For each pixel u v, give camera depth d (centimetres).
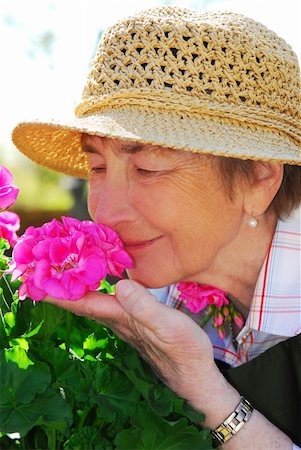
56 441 150
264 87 181
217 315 201
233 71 177
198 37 176
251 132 177
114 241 157
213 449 150
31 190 1195
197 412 156
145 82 175
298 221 195
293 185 192
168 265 179
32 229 154
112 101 178
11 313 169
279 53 187
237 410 161
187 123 173
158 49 176
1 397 141
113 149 173
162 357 159
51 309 163
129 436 143
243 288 198
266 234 192
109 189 175
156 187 173
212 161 175
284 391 175
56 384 150
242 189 181
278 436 163
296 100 191
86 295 156
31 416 139
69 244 147
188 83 174
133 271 180
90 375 151
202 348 156
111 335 174
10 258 190
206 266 183
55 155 223
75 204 754
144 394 147
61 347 169
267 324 191
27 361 146
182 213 175
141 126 170
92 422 157
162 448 144
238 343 204
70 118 185
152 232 176
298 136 188
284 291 192
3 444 148
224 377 171
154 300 153
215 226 180
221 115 175
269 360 175
